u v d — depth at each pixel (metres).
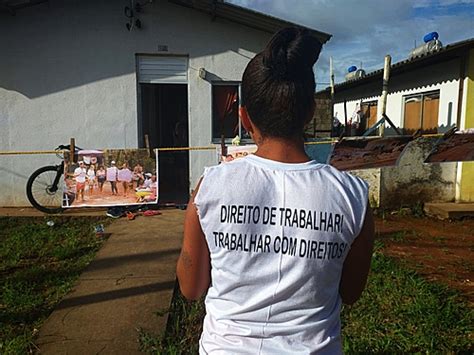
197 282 1.19
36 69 7.30
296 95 1.08
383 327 3.38
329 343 1.06
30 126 7.41
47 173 7.51
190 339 3.22
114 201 6.84
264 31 7.56
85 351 2.97
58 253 5.07
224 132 7.88
